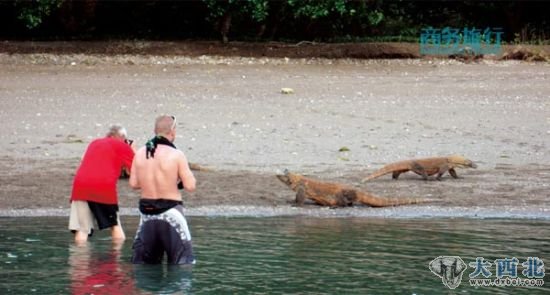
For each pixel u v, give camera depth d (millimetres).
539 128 25375
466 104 28547
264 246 13555
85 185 13859
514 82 32312
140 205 12453
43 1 35375
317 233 14602
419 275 11828
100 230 14836
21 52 35062
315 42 39312
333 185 17203
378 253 13109
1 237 14242
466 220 15961
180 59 35344
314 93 30062
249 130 24703
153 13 39938
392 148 22859
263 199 17625
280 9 38938
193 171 20156
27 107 27219
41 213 16422
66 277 11695
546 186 18906
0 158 21281
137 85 30734
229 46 37156
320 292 11008
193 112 26969
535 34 41562
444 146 23141
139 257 12453
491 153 22469
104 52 35750
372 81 32281
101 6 39094
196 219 15930
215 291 11047
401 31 41969
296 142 23422
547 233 14680
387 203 17188
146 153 12398
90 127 25000
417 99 29266
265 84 31391
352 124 25609
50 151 22172
